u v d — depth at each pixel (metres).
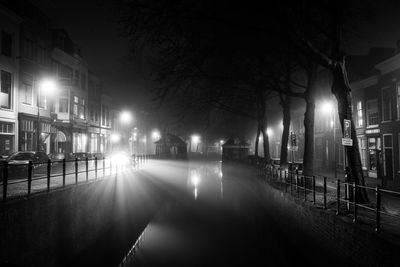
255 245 17.08
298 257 13.66
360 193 11.61
